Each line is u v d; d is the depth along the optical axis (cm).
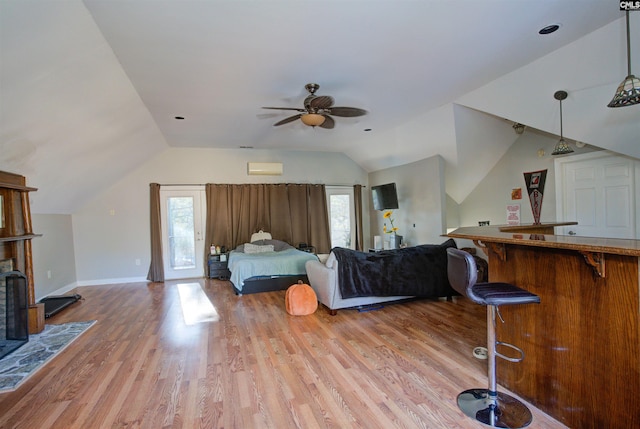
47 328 369
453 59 313
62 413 212
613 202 404
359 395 226
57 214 540
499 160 544
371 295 399
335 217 775
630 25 254
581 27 266
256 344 315
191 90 364
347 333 337
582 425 180
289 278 539
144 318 405
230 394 230
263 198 701
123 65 301
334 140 641
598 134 332
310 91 369
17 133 293
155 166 649
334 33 259
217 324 376
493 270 238
